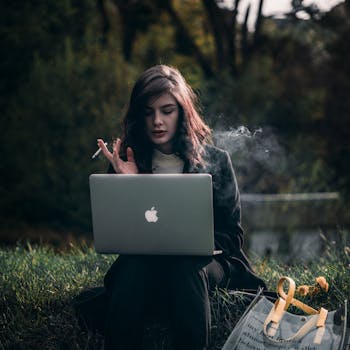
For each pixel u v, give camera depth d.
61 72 10.20
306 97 12.61
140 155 3.31
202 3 14.21
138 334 2.97
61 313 3.59
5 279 4.12
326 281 3.69
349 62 11.85
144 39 14.77
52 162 9.99
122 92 10.25
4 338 3.43
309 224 9.15
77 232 10.05
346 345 2.72
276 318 2.84
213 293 3.27
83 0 12.02
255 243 8.61
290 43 14.24
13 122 10.19
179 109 3.27
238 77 13.92
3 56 11.37
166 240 2.97
